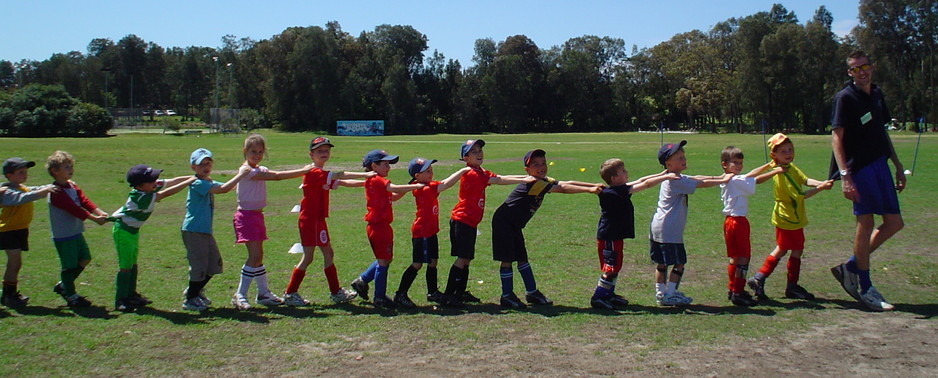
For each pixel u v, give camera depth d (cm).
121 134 7744
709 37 10519
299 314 633
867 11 7381
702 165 2667
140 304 659
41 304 668
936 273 767
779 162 679
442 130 11412
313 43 10225
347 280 782
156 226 1196
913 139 4619
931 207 1320
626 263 859
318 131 10388
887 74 7369
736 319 597
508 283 659
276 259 900
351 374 468
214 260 655
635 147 4397
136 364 489
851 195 635
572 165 2752
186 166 2838
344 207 1474
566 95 11256
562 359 494
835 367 473
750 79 8400
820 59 7975
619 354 504
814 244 973
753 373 463
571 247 975
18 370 477
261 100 12238
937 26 7075
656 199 1551
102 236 1084
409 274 662
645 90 11494
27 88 7112
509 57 10762
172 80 13825
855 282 639
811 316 605
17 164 659
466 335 556
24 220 664
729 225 656
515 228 661
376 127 9750
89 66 13300
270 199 1617
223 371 476
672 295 652
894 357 491
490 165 2845
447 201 1577
